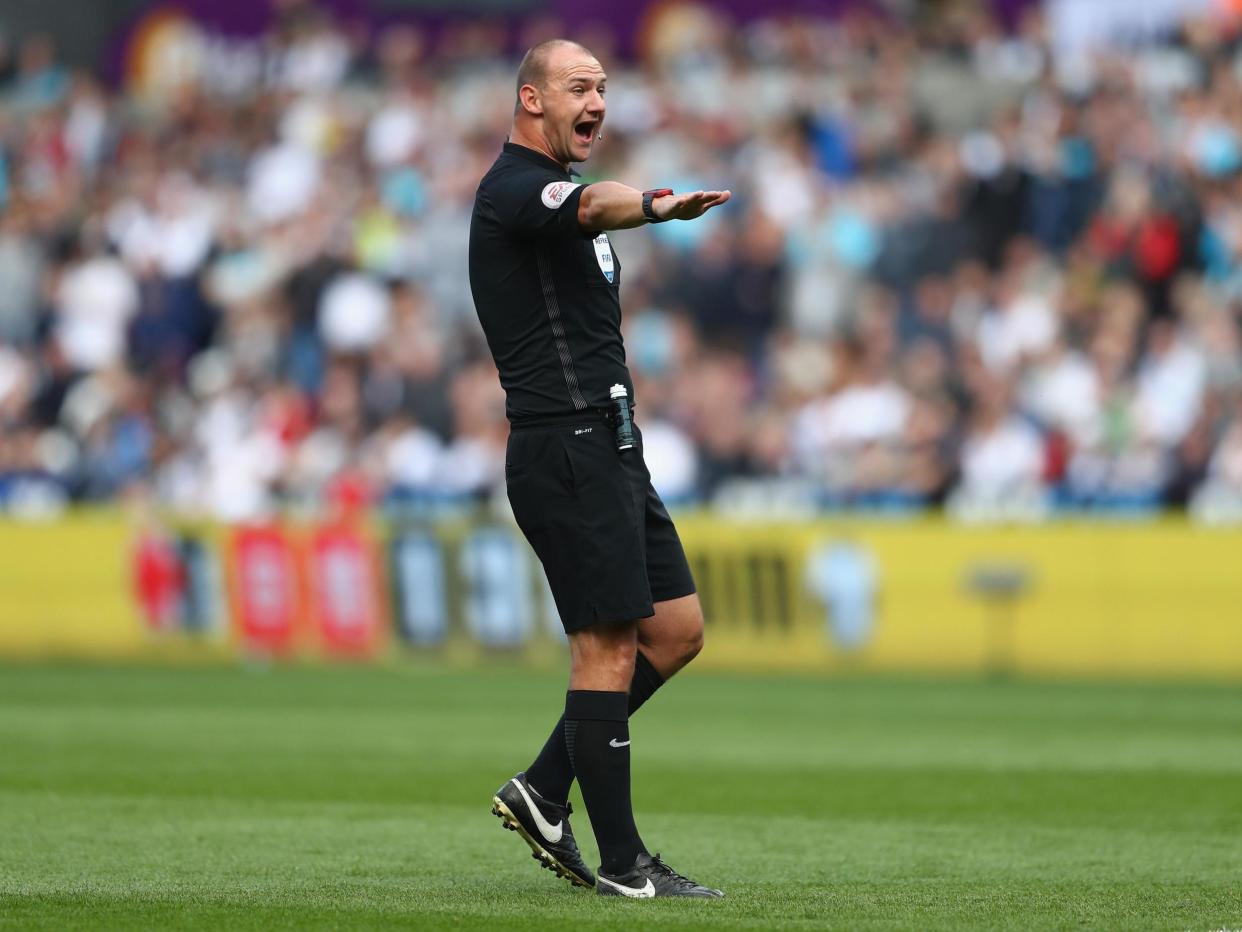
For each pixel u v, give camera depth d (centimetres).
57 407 6800
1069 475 5338
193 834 2223
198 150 7500
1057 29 7044
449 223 6631
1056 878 1886
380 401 6097
